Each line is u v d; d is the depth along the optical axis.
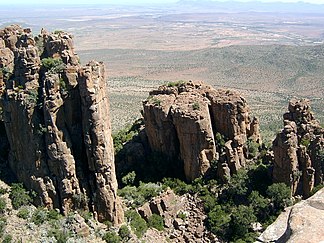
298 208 20.73
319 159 85.50
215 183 89.25
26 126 68.38
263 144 98.56
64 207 68.62
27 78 69.38
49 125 67.06
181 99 96.69
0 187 68.69
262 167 89.69
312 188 84.94
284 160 83.88
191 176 92.44
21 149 69.81
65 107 68.56
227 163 90.38
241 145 92.56
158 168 95.44
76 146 70.25
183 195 88.19
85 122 68.31
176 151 96.88
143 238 73.56
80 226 65.44
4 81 73.81
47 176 68.19
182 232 80.00
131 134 108.31
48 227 64.19
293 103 90.06
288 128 84.81
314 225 19.34
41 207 67.81
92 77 68.25
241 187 85.56
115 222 71.00
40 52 74.62
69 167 68.06
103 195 69.62
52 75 67.62
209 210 84.19
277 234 29.84
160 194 85.81
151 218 79.94
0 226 61.47
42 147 68.06
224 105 93.62
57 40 72.75
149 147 100.56
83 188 69.81
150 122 97.19
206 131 90.69
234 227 78.69
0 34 78.50
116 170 96.62
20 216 64.56
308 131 87.38
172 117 93.62
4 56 75.19
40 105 68.12
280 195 81.12
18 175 70.88
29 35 70.94
